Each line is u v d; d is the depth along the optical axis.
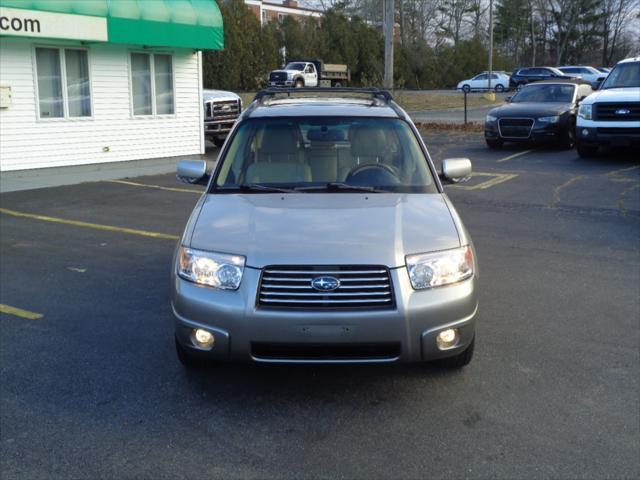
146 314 6.04
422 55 58.25
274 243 4.16
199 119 18.42
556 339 5.45
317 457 3.74
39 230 9.39
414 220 4.49
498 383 4.64
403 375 4.75
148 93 17.08
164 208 10.95
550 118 17.62
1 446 3.85
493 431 4.01
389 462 3.68
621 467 3.62
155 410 4.28
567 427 4.05
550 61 83.44
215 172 5.28
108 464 3.67
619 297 6.50
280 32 54.62
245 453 3.78
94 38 14.70
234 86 47.28
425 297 4.08
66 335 5.54
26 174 14.62
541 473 3.57
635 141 15.20
